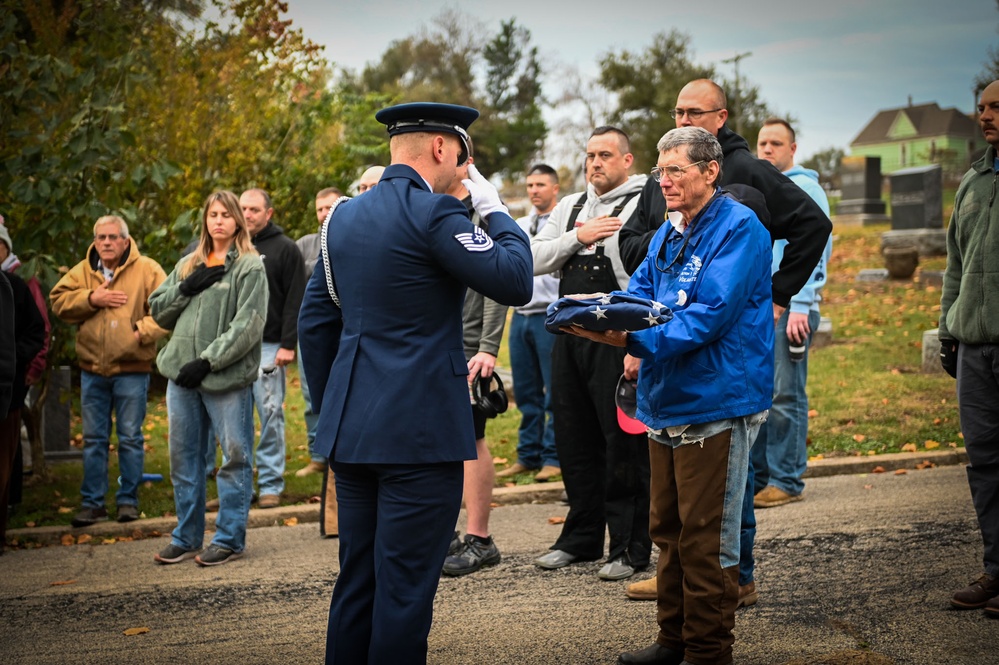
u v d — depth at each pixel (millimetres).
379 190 2953
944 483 6121
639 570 4672
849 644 3641
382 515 2887
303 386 7094
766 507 5773
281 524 6117
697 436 3328
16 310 5508
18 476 6195
